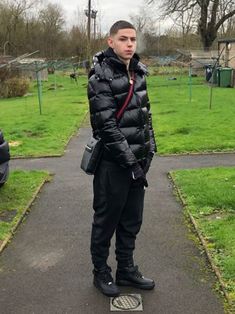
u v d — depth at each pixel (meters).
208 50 39.25
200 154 9.13
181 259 4.38
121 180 3.54
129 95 3.41
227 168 7.81
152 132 3.79
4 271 4.23
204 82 32.41
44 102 21.75
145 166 3.66
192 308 3.53
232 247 4.50
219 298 3.66
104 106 3.32
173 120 13.80
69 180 7.45
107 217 3.64
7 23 56.00
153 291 3.80
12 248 4.75
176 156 9.02
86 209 5.98
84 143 10.84
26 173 7.82
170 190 6.73
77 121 14.48
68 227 5.33
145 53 51.34
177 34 53.03
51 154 9.50
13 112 17.92
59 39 59.12
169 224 5.33
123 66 3.38
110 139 3.34
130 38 3.34
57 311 3.54
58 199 6.43
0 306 3.62
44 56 56.78
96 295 3.75
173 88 28.14
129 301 3.65
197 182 6.90
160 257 4.44
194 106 17.64
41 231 5.22
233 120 13.36
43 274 4.15
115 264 4.32
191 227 5.21
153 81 34.69
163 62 42.12
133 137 3.46
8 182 7.19
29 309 3.57
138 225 3.83
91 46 52.41
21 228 5.32
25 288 3.90
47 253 4.61
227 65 30.23
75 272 4.17
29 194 6.55
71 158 9.20
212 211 5.64
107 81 3.33
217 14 42.12
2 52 54.53
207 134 11.06
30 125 13.70
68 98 23.56
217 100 19.88
